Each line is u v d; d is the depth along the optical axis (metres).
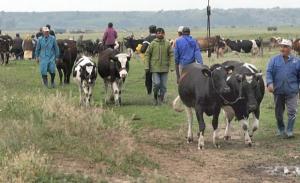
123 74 19.17
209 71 13.41
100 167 11.11
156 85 19.66
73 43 26.12
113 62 19.47
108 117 16.09
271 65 14.90
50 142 12.48
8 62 41.53
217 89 13.26
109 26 29.33
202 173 11.48
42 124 14.08
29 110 15.84
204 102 13.60
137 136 14.78
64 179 9.94
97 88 25.08
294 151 13.51
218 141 14.68
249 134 15.09
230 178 11.19
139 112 18.44
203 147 13.68
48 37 24.25
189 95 14.08
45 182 9.72
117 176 10.70
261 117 17.84
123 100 21.12
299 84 14.95
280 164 12.35
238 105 13.88
